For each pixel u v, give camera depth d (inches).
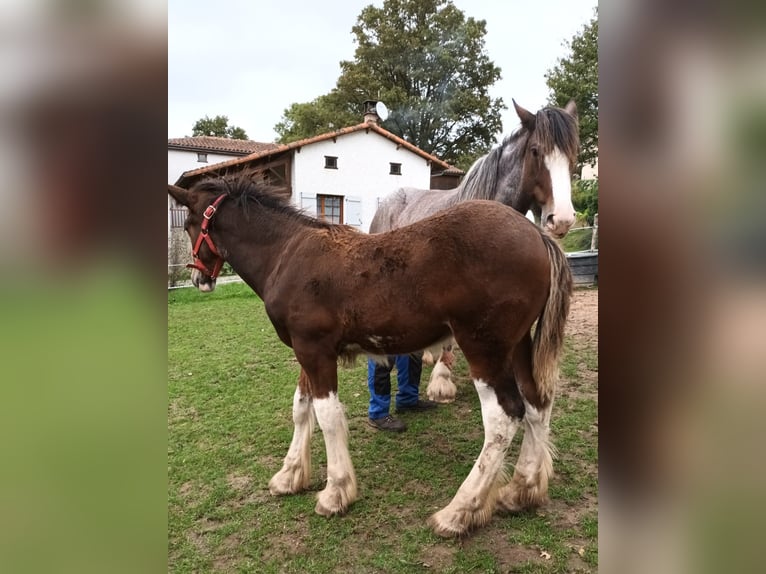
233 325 295.6
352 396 168.7
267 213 111.8
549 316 90.6
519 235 84.6
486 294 83.4
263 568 86.6
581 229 441.7
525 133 132.8
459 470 116.0
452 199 153.5
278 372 199.3
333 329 97.3
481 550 87.1
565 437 126.7
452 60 1155.3
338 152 647.8
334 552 89.7
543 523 93.4
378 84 1143.6
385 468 118.4
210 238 116.1
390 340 93.7
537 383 94.7
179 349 241.8
